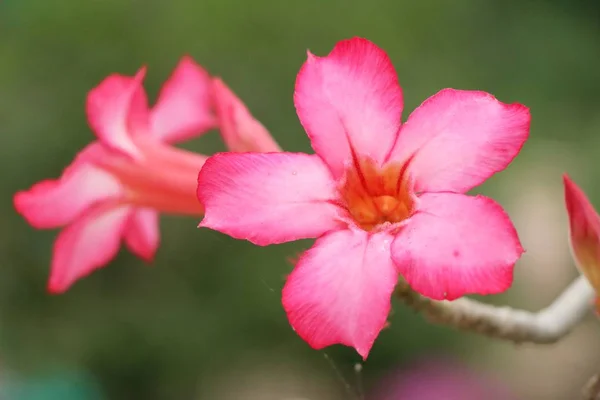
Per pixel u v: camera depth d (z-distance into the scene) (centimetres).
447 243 37
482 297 86
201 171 38
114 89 45
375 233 38
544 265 94
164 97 47
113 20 89
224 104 44
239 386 82
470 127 38
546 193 98
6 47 88
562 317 43
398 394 79
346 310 38
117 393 81
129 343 81
